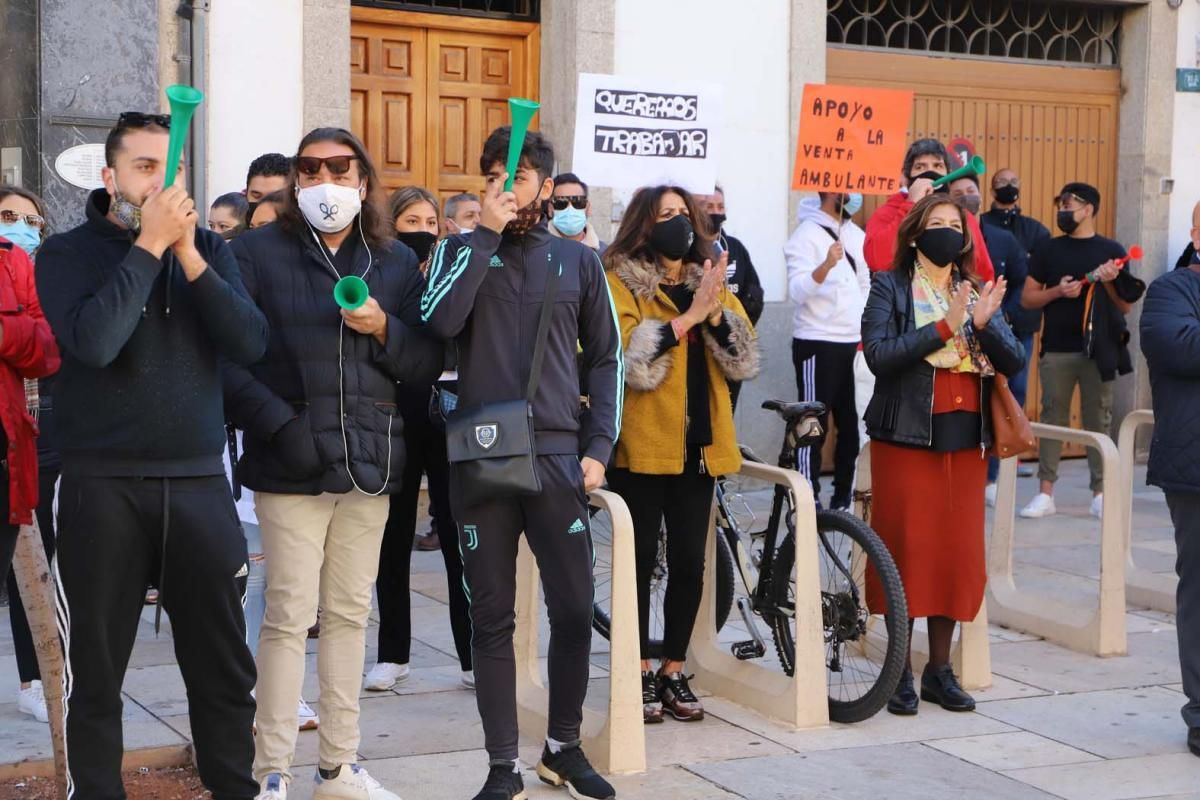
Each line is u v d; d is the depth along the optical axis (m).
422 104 10.15
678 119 7.02
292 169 4.73
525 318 4.84
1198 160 12.84
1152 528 10.13
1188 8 12.66
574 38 10.13
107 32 8.63
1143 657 7.04
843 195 9.10
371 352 4.72
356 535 4.79
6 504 4.70
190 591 4.12
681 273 5.77
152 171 4.02
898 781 5.27
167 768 5.37
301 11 9.35
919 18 11.91
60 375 4.06
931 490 5.98
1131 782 5.31
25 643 5.73
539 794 5.12
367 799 4.85
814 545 5.81
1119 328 10.35
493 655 4.88
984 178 12.21
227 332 4.04
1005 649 7.17
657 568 6.64
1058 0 12.26
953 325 5.70
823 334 9.52
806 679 5.84
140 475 4.01
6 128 8.54
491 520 4.82
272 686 4.73
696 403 5.71
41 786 5.14
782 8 10.86
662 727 5.86
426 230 6.50
